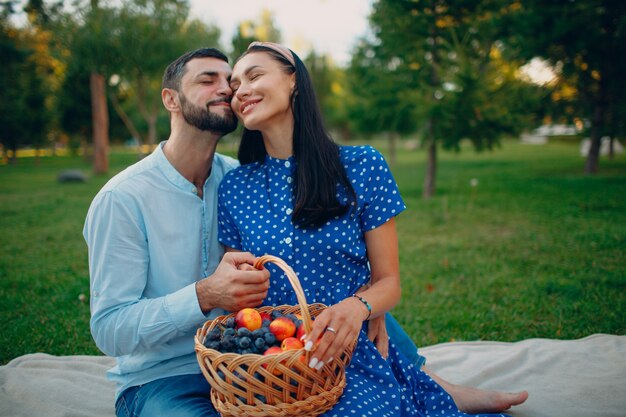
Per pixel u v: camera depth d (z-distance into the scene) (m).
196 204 2.26
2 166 23.94
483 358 3.24
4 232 8.02
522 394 2.52
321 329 1.65
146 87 17.06
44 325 4.16
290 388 1.59
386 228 2.19
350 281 2.17
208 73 2.12
